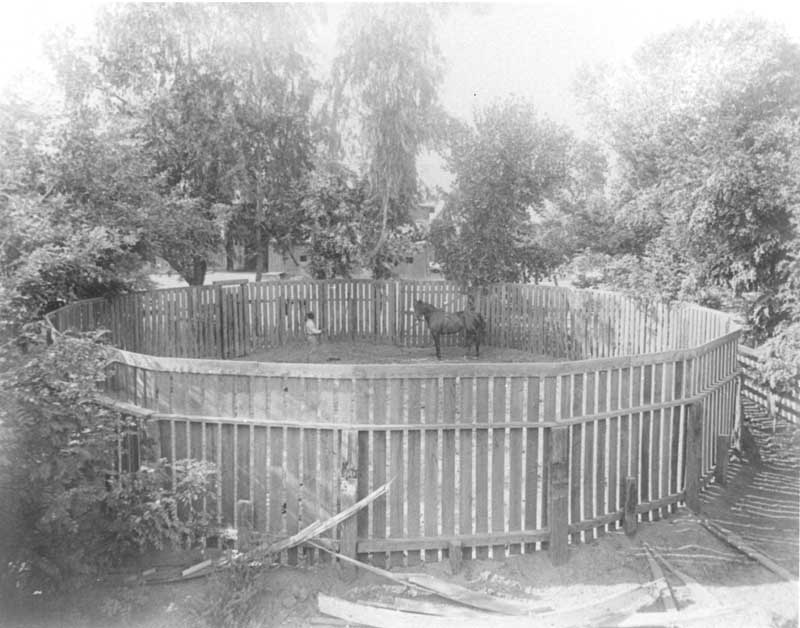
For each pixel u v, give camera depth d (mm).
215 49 15250
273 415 6289
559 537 6340
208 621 5582
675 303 13078
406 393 7832
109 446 6375
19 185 9484
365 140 15461
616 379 6891
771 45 10953
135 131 14258
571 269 16281
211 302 15469
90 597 5848
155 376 6523
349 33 14719
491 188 15586
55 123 11117
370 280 18031
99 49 14398
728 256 11594
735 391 9789
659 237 13586
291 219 17125
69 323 10086
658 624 5457
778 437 10648
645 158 13703
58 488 5832
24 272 7570
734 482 8680
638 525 7141
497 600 5750
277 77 15719
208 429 6418
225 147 15312
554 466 6328
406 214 16891
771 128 10141
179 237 14148
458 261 16953
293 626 5535
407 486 6359
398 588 5965
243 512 6172
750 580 6219
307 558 6262
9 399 5625
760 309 11469
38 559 5852
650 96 13148
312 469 6227
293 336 17750
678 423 7508
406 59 14445
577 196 15703
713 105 11312
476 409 6305
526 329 17141
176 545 6336
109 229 10867
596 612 5602
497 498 6363
